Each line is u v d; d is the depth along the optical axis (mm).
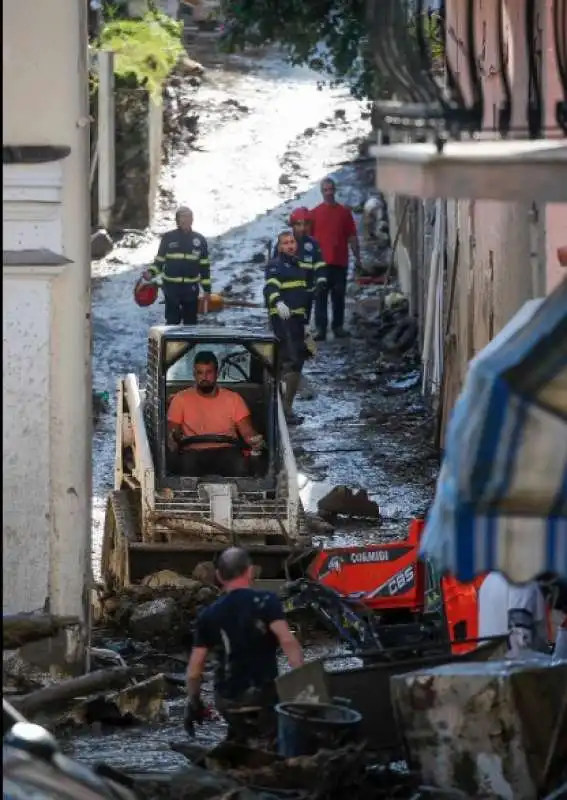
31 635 21375
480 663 19891
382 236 73375
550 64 24969
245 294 66938
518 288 31703
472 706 18875
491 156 16734
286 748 19906
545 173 16750
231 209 76188
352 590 29625
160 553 35156
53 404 28234
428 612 26922
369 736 20844
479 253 39000
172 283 59469
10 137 27469
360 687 20891
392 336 61281
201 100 86000
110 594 35250
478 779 18875
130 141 73562
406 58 19953
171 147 81875
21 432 28156
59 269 27703
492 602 22516
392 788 19375
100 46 78125
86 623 28375
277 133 83562
